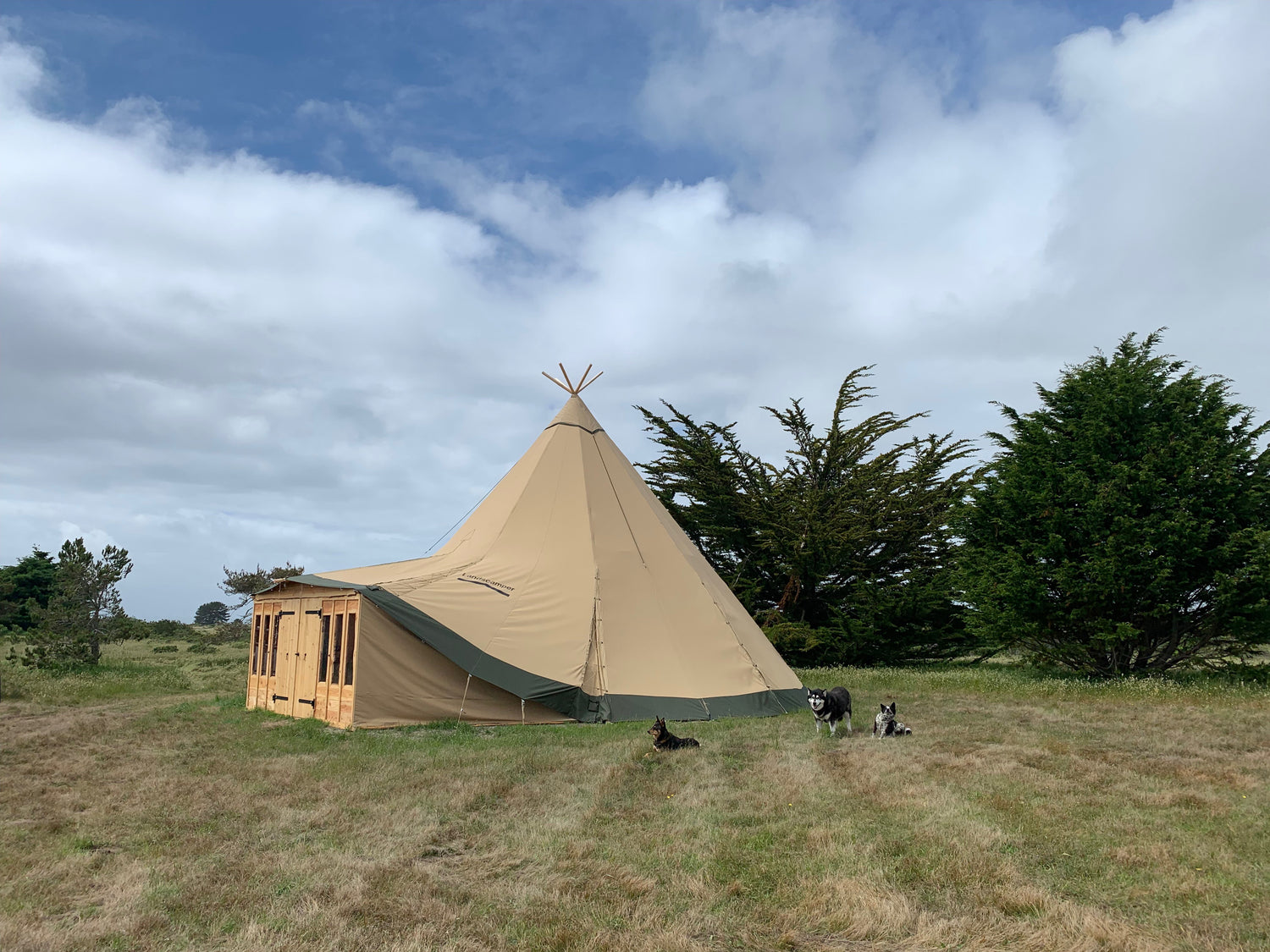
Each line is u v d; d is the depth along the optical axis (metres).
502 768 9.00
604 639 14.04
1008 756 9.32
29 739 11.25
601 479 16.61
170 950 4.39
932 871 5.48
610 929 4.64
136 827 6.78
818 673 20.94
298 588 14.93
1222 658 18.75
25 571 40.41
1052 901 4.88
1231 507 16.89
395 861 5.80
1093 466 18.16
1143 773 8.41
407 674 12.81
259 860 5.84
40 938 4.50
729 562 27.55
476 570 14.80
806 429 29.00
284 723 13.10
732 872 5.57
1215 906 4.82
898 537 26.27
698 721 13.28
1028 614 18.73
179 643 37.25
